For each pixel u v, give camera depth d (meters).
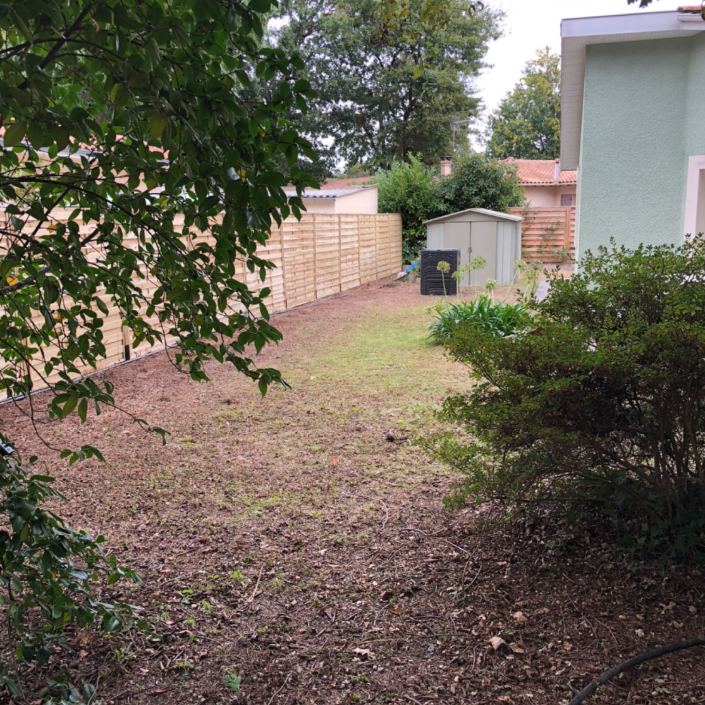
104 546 3.86
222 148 1.62
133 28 1.46
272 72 1.77
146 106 1.42
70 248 2.00
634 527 3.42
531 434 3.02
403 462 5.18
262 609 3.20
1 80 1.42
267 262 2.22
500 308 10.26
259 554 3.76
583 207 7.89
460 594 3.25
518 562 3.50
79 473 5.07
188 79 1.62
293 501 4.50
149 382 8.03
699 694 2.41
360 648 2.86
